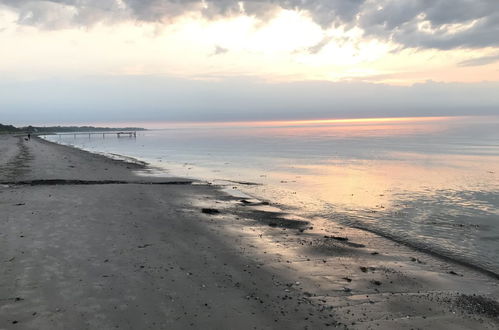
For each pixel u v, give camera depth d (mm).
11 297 5621
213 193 18625
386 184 24109
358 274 7801
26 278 6352
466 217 14469
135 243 8828
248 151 60062
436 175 28906
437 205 16906
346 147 68500
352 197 18984
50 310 5281
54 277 6453
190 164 37938
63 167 27047
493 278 8086
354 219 13906
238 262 8086
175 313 5461
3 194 14320
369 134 135875
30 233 9016
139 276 6758
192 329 5043
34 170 24078
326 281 7285
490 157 44375
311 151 58750
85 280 6395
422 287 7266
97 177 22734
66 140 134125
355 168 34344
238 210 14484
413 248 10297
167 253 8289
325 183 24438
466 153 50781
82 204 12992
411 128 195625
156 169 31672
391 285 7266
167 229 10523
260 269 7727
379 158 44969
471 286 7500
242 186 22172
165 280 6684
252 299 6164
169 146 81188
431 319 5828
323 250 9461
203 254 8469
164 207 13875
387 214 14906
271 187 22188
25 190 15578
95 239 8883
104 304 5562
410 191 21141
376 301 6426
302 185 23344
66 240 8617
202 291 6336
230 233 10633
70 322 4980
